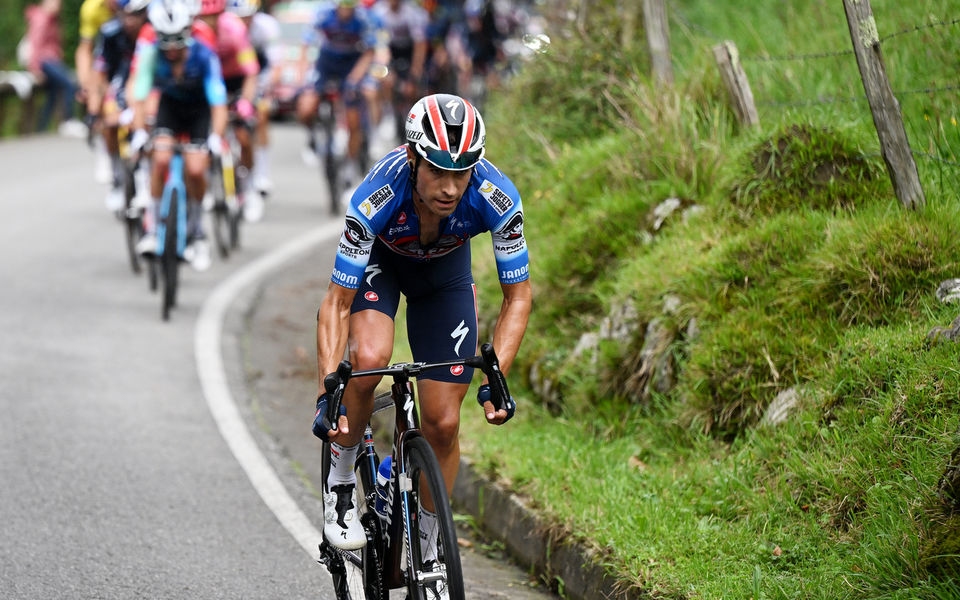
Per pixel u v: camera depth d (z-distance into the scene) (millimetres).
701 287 18500
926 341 14977
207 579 15234
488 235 27859
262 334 29141
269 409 23516
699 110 23906
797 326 16969
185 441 20891
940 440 13258
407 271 13734
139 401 22938
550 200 25828
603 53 28984
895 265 16562
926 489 12906
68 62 80875
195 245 34250
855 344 15789
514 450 18453
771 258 18266
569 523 15609
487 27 61062
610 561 14516
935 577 11875
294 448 21328
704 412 17312
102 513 17266
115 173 42062
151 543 16297
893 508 13125
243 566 15773
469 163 11875
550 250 23516
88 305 30359
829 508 14234
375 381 13070
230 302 31656
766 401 16703
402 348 24391
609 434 18922
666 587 13539
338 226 43688
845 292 16859
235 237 38438
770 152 20141
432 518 12414
